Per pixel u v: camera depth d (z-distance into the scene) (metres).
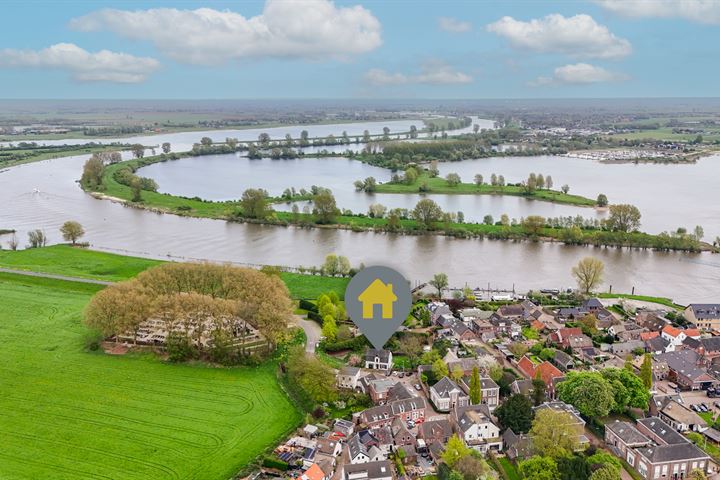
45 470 145.12
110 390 185.62
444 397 182.88
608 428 165.50
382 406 174.75
